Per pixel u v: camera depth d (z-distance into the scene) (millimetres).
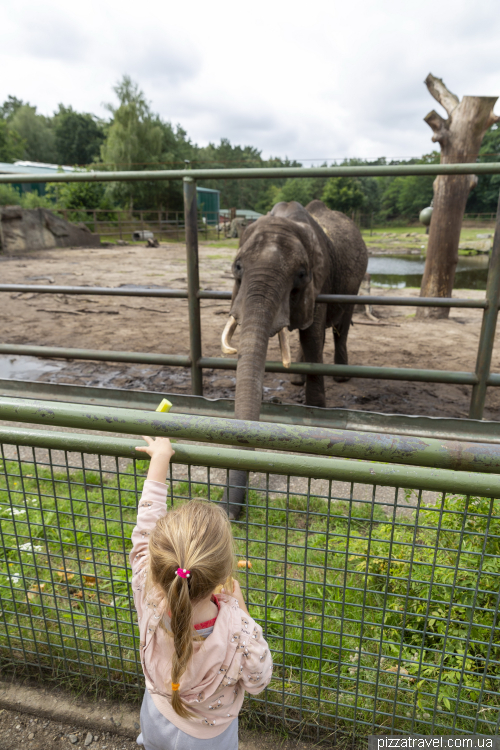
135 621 2201
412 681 1928
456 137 8562
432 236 9133
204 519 1226
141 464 3605
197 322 4457
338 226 5590
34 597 2373
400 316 9672
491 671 1950
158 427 1413
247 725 1862
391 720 1793
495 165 3549
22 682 2070
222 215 45406
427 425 4082
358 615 2236
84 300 10820
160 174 4062
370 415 4156
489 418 4680
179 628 1125
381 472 1306
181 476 3490
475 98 8242
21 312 9414
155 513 1397
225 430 1374
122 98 39438
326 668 1983
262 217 3961
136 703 1971
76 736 1880
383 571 2354
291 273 3639
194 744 1256
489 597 2057
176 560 1153
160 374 5855
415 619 2176
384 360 6418
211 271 15461
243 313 3471
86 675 2027
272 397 5090
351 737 1790
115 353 4691
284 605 1593
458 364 6250
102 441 1486
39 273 14383
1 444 1610
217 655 1198
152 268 16109
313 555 2635
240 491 3004
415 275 17031
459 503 2348
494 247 3816
